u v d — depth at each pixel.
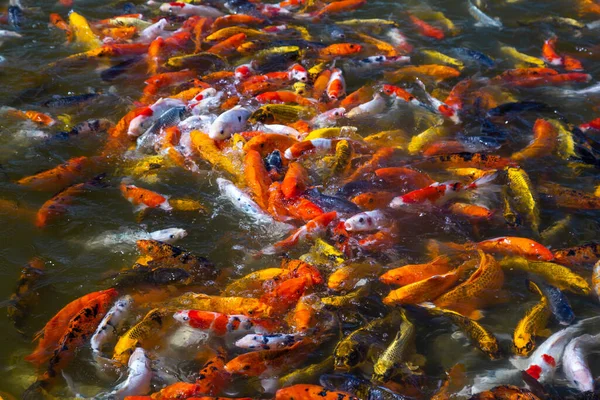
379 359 6.45
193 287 6.93
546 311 6.75
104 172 7.88
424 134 8.21
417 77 9.01
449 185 7.56
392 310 6.76
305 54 9.23
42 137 8.16
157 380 6.41
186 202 7.54
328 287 6.88
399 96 8.58
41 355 6.54
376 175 7.75
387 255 7.16
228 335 6.63
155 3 10.31
